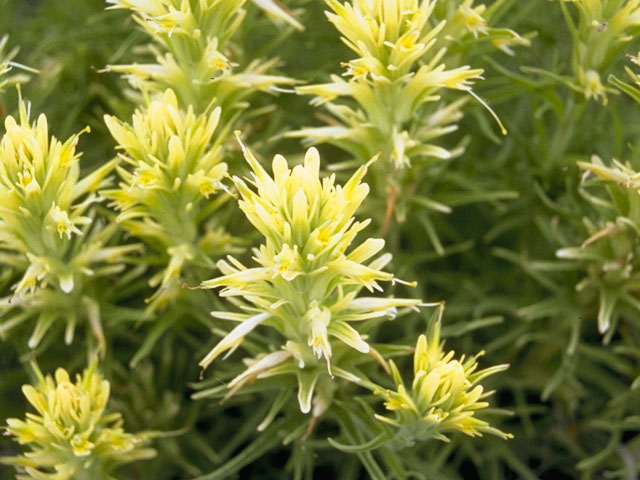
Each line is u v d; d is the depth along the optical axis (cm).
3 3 50
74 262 41
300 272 35
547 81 46
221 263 37
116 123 39
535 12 51
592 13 41
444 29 42
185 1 39
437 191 50
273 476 52
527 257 50
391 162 42
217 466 50
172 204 40
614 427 46
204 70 41
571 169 46
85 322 44
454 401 37
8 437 48
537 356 50
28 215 39
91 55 51
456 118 43
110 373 45
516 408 51
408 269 47
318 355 36
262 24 48
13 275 46
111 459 41
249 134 47
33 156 38
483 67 48
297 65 53
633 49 47
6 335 45
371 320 40
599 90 42
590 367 48
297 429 40
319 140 42
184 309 43
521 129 51
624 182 40
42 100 48
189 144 39
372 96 40
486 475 51
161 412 47
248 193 35
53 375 47
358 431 40
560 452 52
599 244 43
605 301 44
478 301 50
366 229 46
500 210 49
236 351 49
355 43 40
